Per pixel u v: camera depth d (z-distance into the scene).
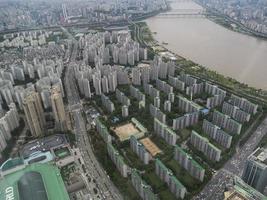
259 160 172.00
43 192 168.50
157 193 178.88
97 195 180.75
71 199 178.50
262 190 177.38
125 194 179.50
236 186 167.88
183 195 172.38
